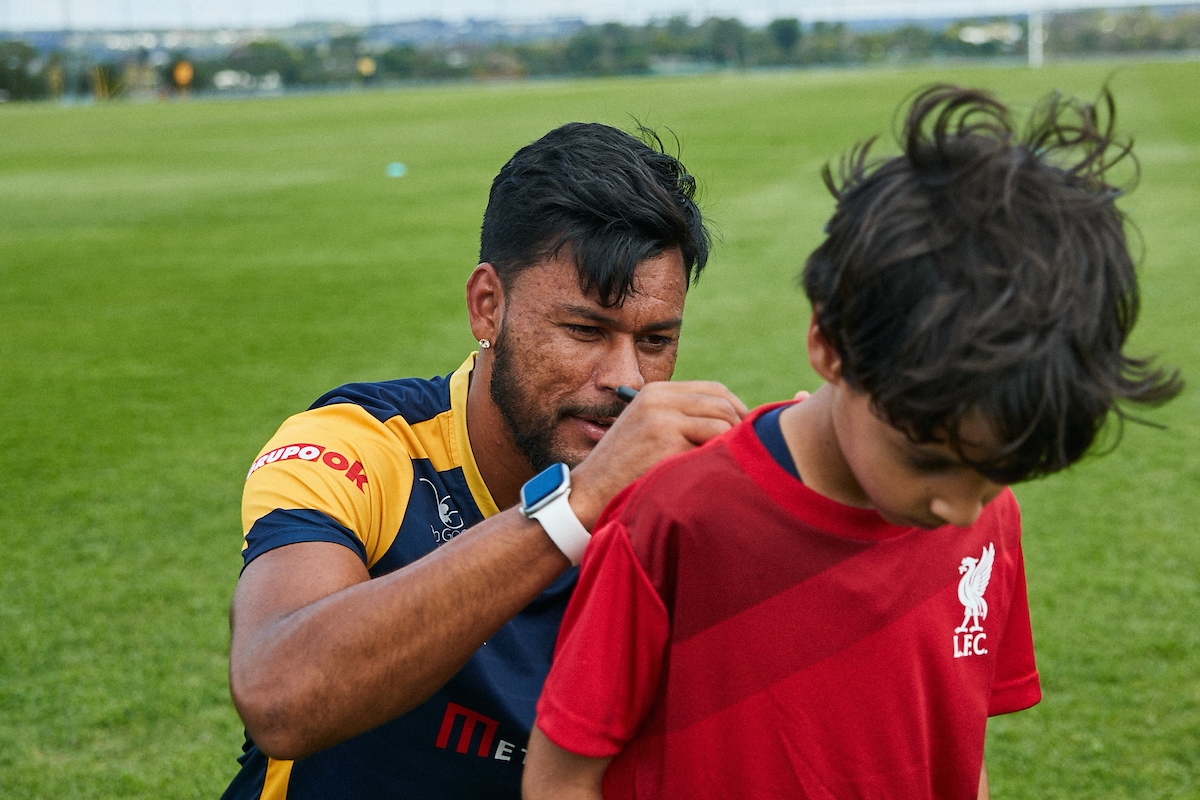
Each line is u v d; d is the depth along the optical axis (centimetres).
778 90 4016
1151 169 1477
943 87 107
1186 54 7912
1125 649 355
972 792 129
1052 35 8269
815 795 118
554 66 8194
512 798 159
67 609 399
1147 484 488
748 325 786
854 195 103
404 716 155
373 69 7756
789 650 115
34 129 3459
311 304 903
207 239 1267
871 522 113
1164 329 737
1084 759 304
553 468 130
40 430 598
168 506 493
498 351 154
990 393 91
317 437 161
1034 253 93
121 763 312
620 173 148
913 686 120
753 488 113
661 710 119
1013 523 130
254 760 171
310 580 142
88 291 980
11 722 330
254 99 5903
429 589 128
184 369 720
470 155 2155
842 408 105
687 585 115
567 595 163
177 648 373
